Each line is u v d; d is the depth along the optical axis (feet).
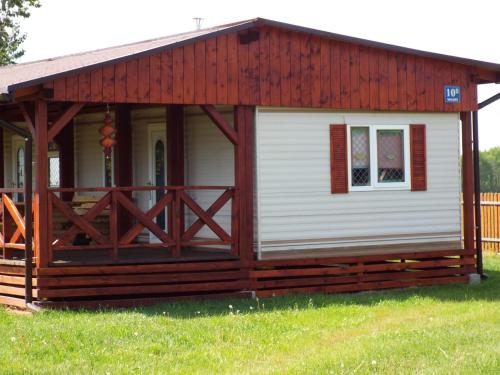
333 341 39.06
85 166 65.05
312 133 54.54
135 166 61.62
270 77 52.90
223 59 51.62
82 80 47.78
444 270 58.70
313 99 54.19
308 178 54.39
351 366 33.76
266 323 43.68
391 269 56.90
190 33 59.06
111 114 62.34
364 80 55.83
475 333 39.19
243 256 52.21
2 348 38.04
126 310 47.67
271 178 53.42
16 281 49.90
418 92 57.62
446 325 41.57
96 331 41.09
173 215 50.72
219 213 55.52
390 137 57.36
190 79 50.70
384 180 57.06
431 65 58.08
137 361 36.09
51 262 48.03
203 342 39.58
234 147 52.47
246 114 52.42
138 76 49.24
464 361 33.78
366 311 47.16
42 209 47.73
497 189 205.26
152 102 49.60
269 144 53.31
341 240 55.31
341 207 55.42
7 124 47.88
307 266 55.06
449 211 58.80
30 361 35.96
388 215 56.85
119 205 59.82
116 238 49.29
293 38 53.62
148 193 60.59
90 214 48.75
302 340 39.60
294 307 48.75
